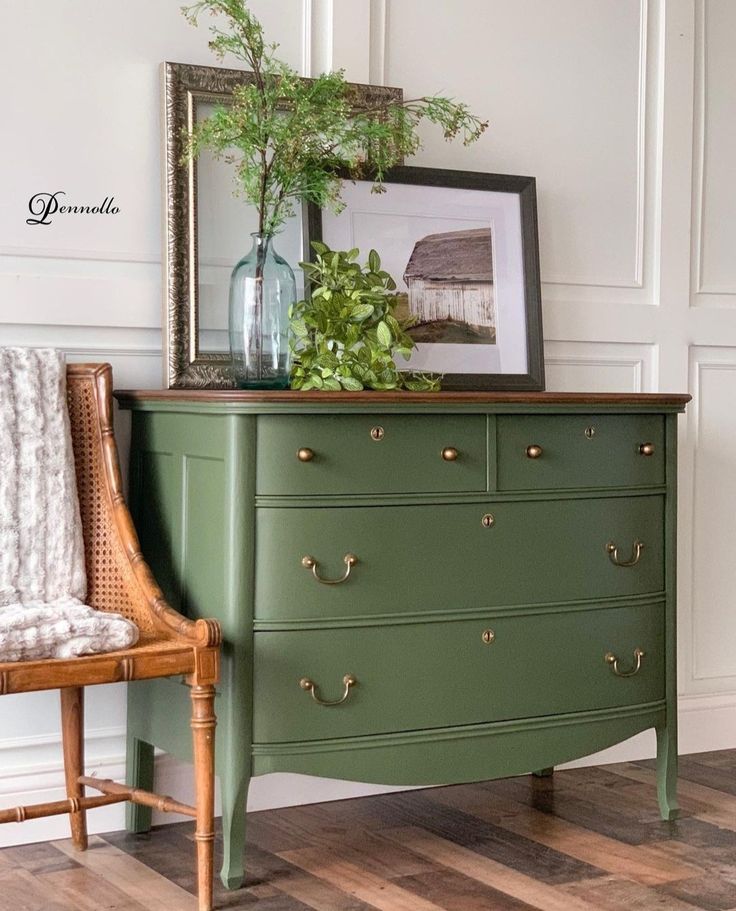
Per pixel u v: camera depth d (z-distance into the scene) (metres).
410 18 3.40
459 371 3.37
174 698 2.83
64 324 3.02
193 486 2.79
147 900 2.60
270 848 2.95
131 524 2.78
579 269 3.63
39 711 3.01
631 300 3.72
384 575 2.75
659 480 3.14
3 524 2.68
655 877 2.75
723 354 3.88
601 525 3.03
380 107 3.22
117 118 3.06
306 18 3.26
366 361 2.89
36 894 2.63
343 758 2.73
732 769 3.64
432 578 2.80
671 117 3.74
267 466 2.65
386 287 3.06
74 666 2.38
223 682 2.66
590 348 3.66
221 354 3.10
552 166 3.59
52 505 2.74
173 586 2.88
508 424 2.89
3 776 2.96
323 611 2.70
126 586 2.75
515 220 3.47
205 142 2.93
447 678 2.83
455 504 2.83
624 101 3.69
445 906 2.57
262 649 2.66
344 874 2.77
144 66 3.08
